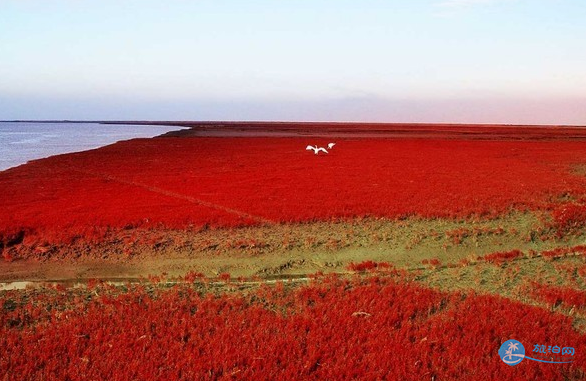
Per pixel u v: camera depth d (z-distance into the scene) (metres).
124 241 18.19
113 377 9.00
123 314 11.76
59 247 17.47
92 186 29.64
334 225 20.80
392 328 11.12
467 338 10.61
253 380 9.03
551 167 40.62
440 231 19.81
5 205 23.42
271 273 15.96
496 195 26.55
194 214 21.62
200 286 14.23
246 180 32.25
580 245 18.23
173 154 52.03
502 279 14.40
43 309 12.09
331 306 12.36
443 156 50.66
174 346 10.15
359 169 38.78
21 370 9.20
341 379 9.10
